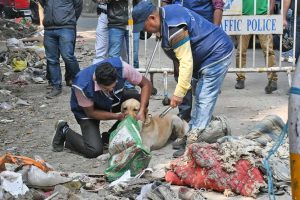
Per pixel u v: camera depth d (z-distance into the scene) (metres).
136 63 11.53
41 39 19.12
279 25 10.97
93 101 7.54
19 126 9.66
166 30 6.90
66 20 11.25
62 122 8.05
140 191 6.20
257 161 6.46
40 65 14.77
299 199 3.85
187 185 6.56
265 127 7.42
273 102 10.57
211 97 7.41
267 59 11.21
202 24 7.23
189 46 6.96
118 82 7.54
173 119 8.16
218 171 6.34
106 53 11.69
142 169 6.84
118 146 7.00
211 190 6.43
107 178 6.79
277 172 6.41
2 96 11.69
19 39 19.64
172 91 11.66
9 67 14.98
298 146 3.79
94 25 28.81
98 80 7.25
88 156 7.76
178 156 7.55
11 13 27.08
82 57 17.38
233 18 10.89
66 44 11.34
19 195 6.00
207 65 7.30
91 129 7.77
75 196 6.01
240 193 6.27
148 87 7.70
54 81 11.65
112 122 9.48
